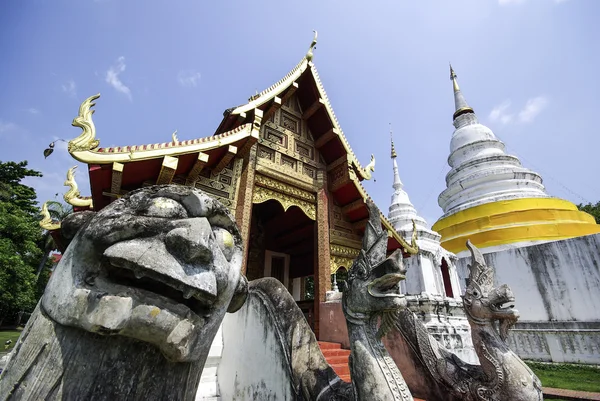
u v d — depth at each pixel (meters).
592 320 13.34
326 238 8.59
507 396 3.96
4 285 18.95
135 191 1.99
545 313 14.73
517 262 16.03
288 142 8.88
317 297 8.10
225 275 1.98
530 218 17.45
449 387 4.57
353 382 2.91
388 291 2.94
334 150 9.45
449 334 8.48
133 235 1.81
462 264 17.27
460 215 19.75
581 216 18.17
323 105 9.08
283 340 4.02
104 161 4.81
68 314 1.71
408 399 2.71
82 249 1.80
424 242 12.47
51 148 4.46
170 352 1.78
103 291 1.72
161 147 5.52
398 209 18.95
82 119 4.72
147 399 1.79
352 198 9.52
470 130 23.20
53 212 25.31
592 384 10.00
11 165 27.12
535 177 20.17
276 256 13.43
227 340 5.55
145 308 1.68
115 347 1.75
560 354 13.61
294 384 3.54
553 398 8.61
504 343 4.38
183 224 1.85
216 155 6.68
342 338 6.98
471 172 21.30
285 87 8.22
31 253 22.36
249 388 4.48
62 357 1.71
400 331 5.35
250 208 7.32
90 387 1.68
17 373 1.75
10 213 22.31
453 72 27.80
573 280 14.28
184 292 1.76
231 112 7.18
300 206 8.73
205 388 5.28
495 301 4.43
